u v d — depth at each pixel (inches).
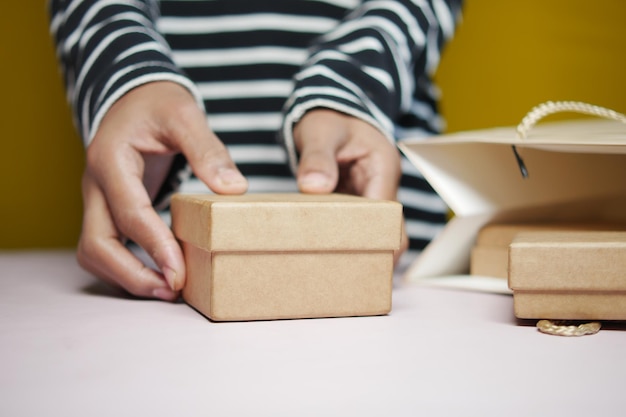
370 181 24.8
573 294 19.2
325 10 35.2
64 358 16.8
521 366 16.4
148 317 20.2
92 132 24.2
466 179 24.0
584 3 44.7
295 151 26.1
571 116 45.2
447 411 14.3
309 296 20.0
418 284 24.6
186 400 14.7
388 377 15.7
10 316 20.2
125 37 25.7
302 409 14.3
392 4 30.3
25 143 42.8
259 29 34.9
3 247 43.1
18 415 14.1
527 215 24.9
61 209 43.4
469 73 45.2
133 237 22.3
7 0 42.0
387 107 28.2
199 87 35.4
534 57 44.9
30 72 42.4
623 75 45.1
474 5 44.7
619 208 24.6
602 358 17.0
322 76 26.4
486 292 23.5
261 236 19.6
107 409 14.3
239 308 19.7
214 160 22.4
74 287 24.3
